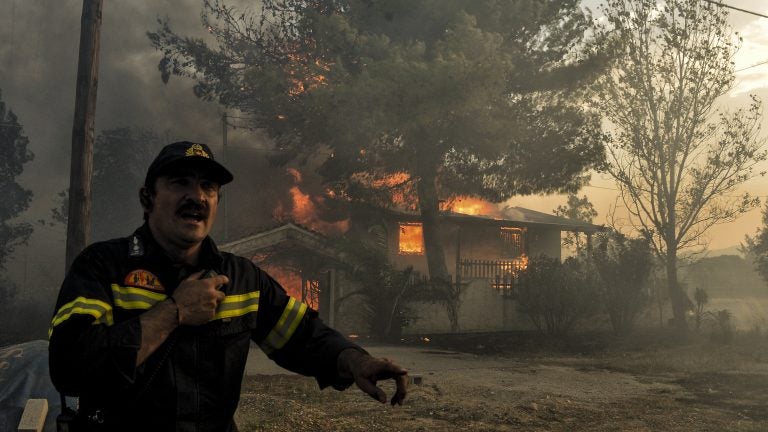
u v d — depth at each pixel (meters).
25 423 4.83
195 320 1.75
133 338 1.64
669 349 19.12
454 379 12.41
